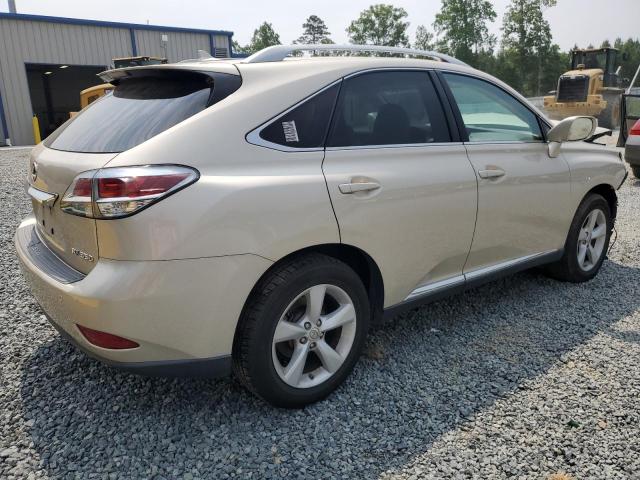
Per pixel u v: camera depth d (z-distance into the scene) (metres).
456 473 2.21
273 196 2.36
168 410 2.63
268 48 2.82
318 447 2.37
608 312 3.81
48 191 2.54
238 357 2.43
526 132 3.78
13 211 6.68
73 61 22.30
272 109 2.53
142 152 2.22
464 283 3.38
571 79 19.98
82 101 16.44
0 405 2.64
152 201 2.12
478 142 3.38
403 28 82.00
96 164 2.24
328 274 2.57
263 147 2.45
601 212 4.38
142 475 2.19
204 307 2.24
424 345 3.32
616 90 20.53
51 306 2.42
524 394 2.78
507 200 3.46
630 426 2.51
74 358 3.10
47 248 2.70
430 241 3.05
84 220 2.22
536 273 4.65
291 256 2.53
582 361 3.11
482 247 3.40
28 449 2.33
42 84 29.97
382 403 2.70
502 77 70.38
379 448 2.37
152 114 2.46
